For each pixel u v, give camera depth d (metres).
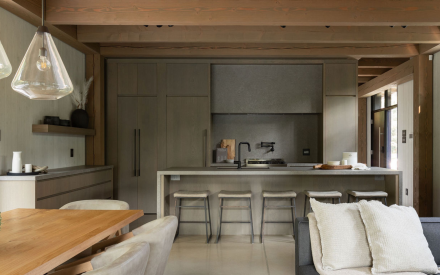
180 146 5.49
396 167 6.77
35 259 1.34
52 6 3.77
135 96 5.52
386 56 5.22
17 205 3.29
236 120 6.10
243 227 4.27
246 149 6.07
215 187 4.27
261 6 3.74
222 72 5.67
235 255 3.50
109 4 3.76
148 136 5.50
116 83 5.52
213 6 3.76
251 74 5.66
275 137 6.06
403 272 1.98
